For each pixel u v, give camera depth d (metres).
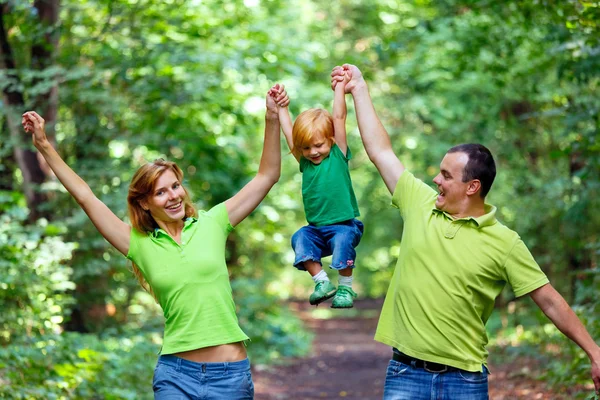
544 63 15.07
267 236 23.84
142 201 5.31
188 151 17.42
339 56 22.55
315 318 41.03
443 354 4.83
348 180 5.36
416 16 20.20
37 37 14.16
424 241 4.93
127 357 11.43
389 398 4.98
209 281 5.20
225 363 5.13
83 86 14.63
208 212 5.44
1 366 8.09
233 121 18.53
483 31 15.15
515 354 14.04
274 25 18.61
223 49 16.02
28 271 11.52
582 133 12.66
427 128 24.03
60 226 13.50
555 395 9.73
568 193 16.98
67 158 16.22
